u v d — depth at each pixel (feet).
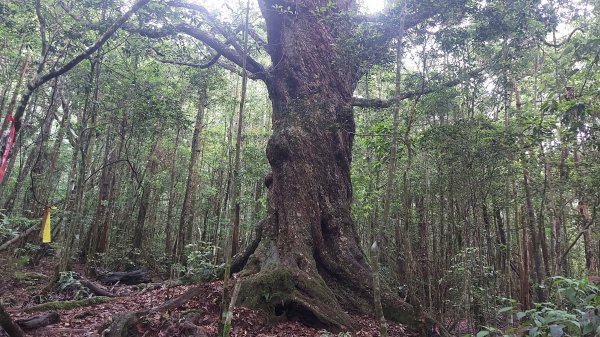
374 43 23.63
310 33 36.35
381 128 29.22
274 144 32.17
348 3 38.17
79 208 37.99
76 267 54.65
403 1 20.85
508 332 11.68
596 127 21.56
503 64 24.97
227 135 78.23
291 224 29.27
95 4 33.32
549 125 25.20
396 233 42.29
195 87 54.13
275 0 37.42
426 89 26.55
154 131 49.08
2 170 18.24
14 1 34.06
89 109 40.93
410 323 25.32
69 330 20.10
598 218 31.42
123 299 29.99
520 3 23.00
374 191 44.70
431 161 35.32
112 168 64.49
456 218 33.37
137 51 39.06
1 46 49.49
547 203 34.96
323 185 31.73
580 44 23.09
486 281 25.84
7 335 13.12
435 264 35.35
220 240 74.64
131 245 63.46
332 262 28.94
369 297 26.99
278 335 21.34
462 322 32.45
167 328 18.81
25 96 19.75
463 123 26.12
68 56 35.50
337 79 35.91
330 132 33.55
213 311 22.54
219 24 38.09
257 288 23.97
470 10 22.31
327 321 23.22
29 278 37.35
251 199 66.54
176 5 37.04
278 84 36.81
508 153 25.55
